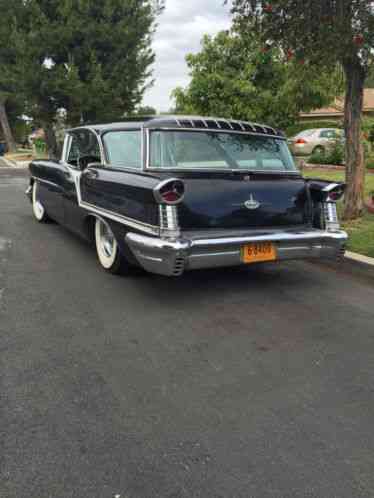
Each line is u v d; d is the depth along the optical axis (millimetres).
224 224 4301
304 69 7242
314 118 31438
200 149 4625
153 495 2113
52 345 3562
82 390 2953
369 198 9336
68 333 3777
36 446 2418
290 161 5102
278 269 5668
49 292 4684
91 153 5578
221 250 4145
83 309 4273
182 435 2533
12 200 10891
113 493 2121
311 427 2629
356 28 5914
